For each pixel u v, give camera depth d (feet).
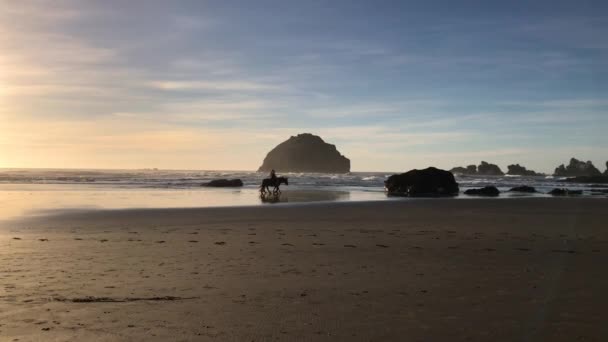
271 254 31.40
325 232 43.80
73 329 15.87
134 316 17.39
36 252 31.73
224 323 16.60
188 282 23.04
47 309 18.24
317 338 15.07
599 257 30.76
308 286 22.30
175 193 117.91
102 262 28.19
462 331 15.76
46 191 118.93
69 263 27.81
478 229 46.88
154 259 29.30
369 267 27.07
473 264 28.09
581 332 15.69
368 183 204.23
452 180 135.54
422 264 28.04
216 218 57.16
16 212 63.62
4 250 32.53
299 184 191.72
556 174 558.56
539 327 16.19
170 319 17.03
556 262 28.78
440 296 20.43
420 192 129.80
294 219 56.44
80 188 135.74
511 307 18.74
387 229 46.52
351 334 15.46
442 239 39.27
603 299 19.98
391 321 16.87
